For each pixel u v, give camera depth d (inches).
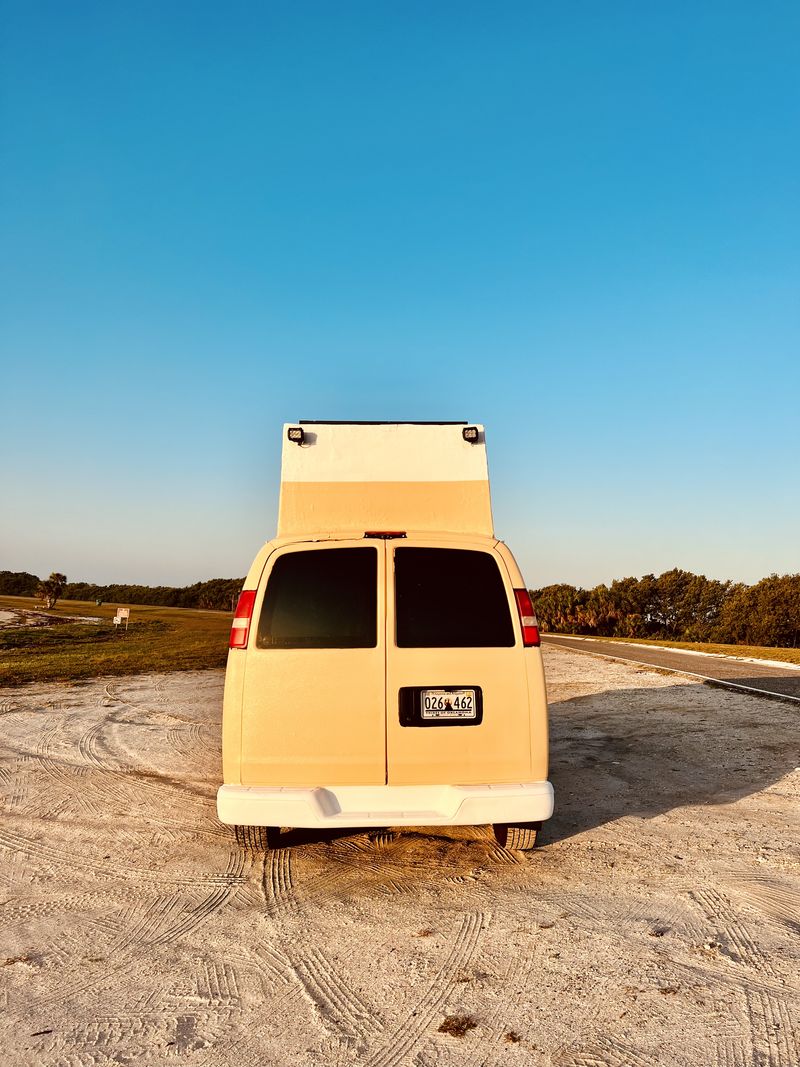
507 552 168.4
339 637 159.5
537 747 157.9
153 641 1172.5
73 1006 113.7
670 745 314.3
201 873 174.2
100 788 256.5
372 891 161.5
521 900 153.9
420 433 190.9
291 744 155.6
